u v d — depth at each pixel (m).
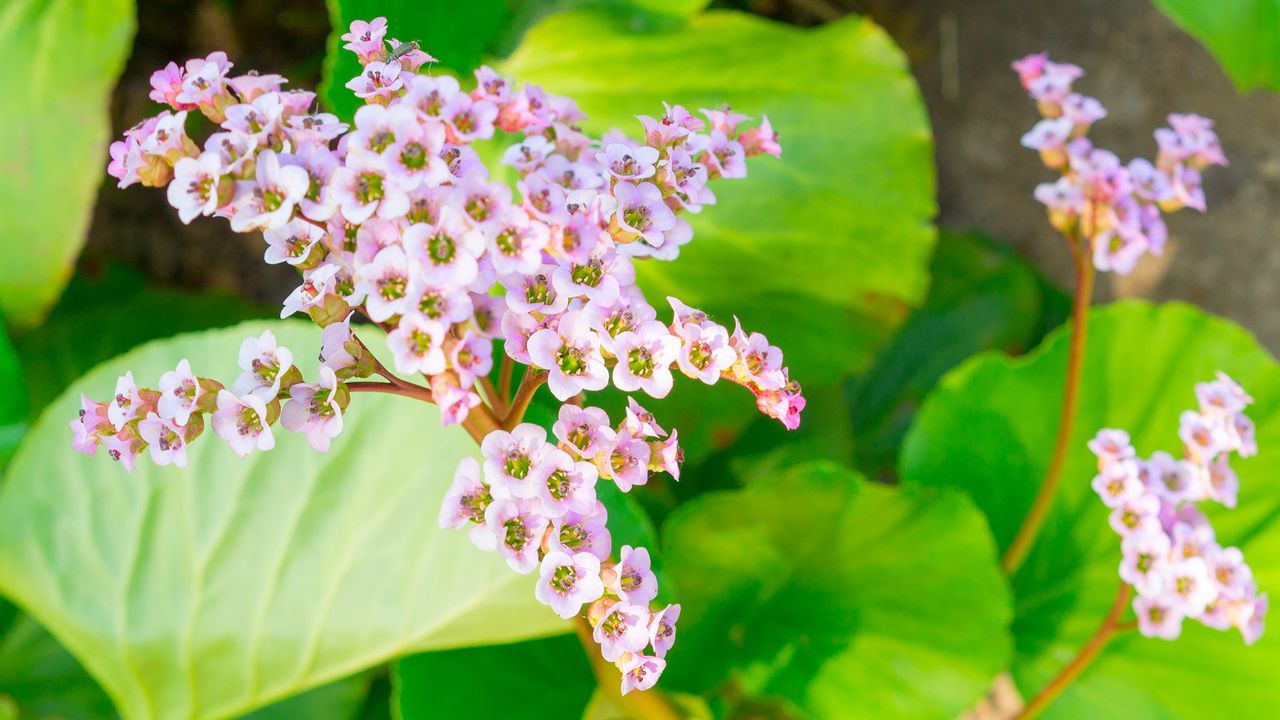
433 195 0.85
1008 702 1.47
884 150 1.28
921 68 1.73
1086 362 1.23
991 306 1.55
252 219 0.84
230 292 1.60
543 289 0.85
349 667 1.04
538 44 1.32
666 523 1.09
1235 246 1.63
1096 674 1.13
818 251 1.27
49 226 1.25
